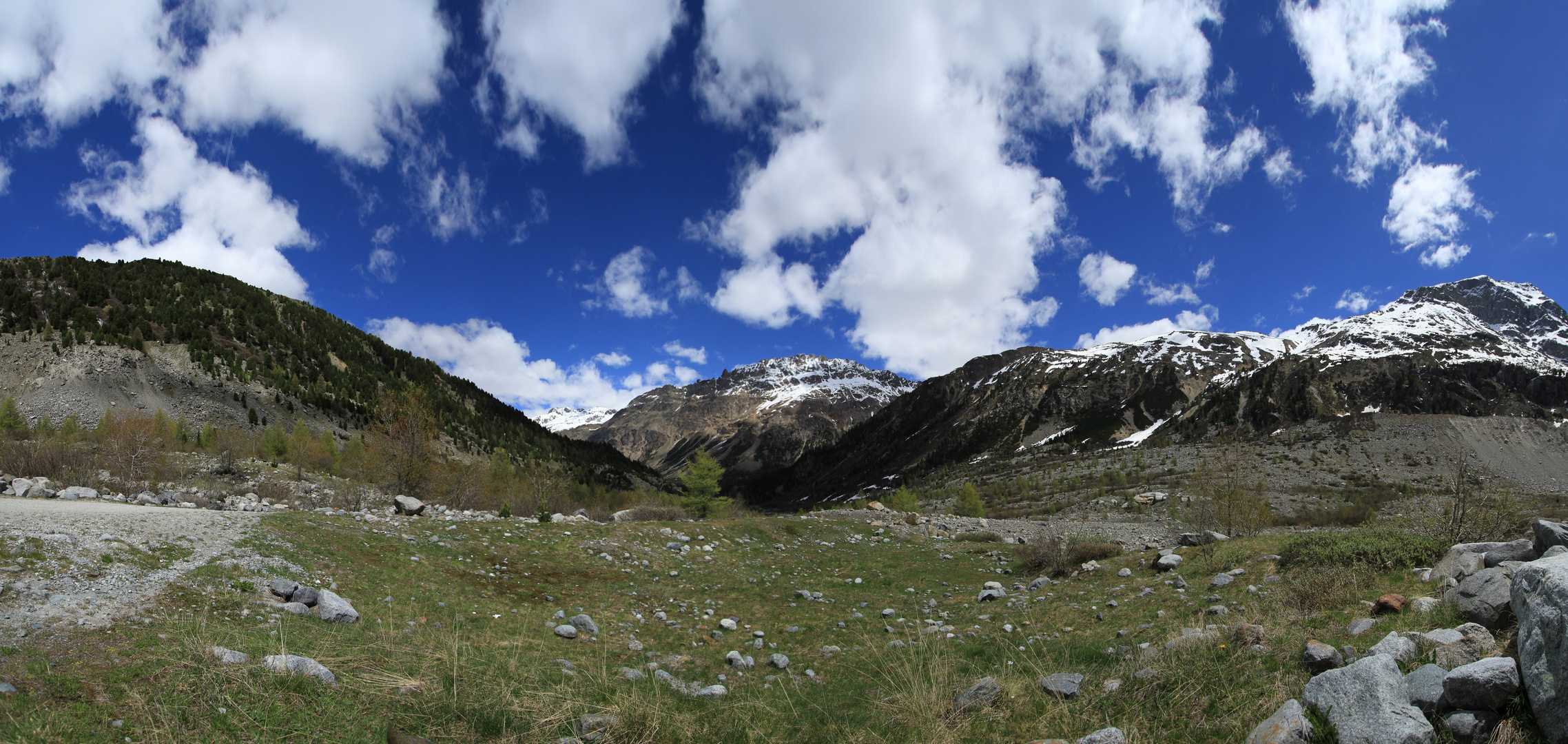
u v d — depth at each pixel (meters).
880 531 36.69
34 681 6.48
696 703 9.82
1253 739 6.53
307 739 6.59
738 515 58.03
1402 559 12.21
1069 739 7.47
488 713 8.15
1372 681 6.29
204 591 10.74
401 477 36.94
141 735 5.96
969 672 11.07
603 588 18.02
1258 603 12.28
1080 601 16.67
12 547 10.20
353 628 11.04
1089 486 107.50
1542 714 5.35
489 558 18.41
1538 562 6.33
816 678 11.77
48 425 49.56
